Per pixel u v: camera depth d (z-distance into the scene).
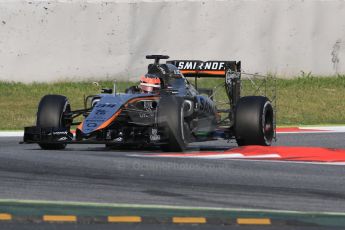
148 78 36.59
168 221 21.58
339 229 21.03
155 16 66.38
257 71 66.88
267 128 37.34
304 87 66.38
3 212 22.16
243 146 37.28
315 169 30.83
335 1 66.62
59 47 66.25
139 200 24.28
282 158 33.97
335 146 40.91
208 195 25.30
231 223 21.50
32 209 22.62
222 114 56.25
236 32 66.69
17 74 66.12
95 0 66.00
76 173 29.03
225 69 39.81
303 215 22.55
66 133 34.41
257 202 24.31
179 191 25.88
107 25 66.19
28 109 60.34
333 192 26.16
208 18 66.56
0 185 26.41
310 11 66.69
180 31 66.56
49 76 66.38
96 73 66.44
